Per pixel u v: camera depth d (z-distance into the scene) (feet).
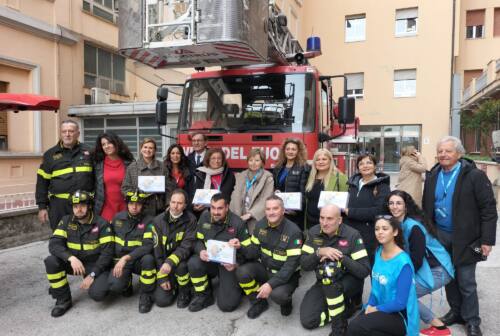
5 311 13.11
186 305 13.32
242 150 17.19
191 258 13.07
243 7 14.66
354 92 66.69
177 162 15.81
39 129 34.81
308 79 17.33
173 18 15.21
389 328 9.25
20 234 21.26
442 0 61.52
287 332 11.52
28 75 34.50
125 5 15.89
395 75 64.54
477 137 59.41
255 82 17.88
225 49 15.51
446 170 11.46
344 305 11.34
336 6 66.80
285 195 13.74
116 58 48.21
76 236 13.12
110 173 15.23
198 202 14.26
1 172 30.83
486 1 68.64
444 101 61.93
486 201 10.64
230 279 12.89
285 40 20.52
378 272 9.78
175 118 35.09
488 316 12.39
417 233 10.50
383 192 12.70
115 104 39.58
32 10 34.14
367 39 65.31
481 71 69.62
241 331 11.57
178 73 26.11
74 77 40.55
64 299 12.95
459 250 10.84
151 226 13.50
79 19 41.09
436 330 10.86
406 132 64.08
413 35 63.05
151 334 11.43
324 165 14.06
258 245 12.96
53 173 15.01
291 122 17.11
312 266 11.63
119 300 13.89
